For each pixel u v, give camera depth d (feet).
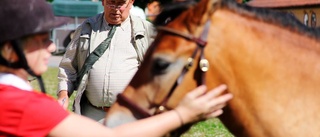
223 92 10.75
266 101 10.79
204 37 10.59
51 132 9.33
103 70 16.61
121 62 16.62
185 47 10.55
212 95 10.30
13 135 9.20
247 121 10.95
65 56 17.28
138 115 10.75
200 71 10.55
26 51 9.53
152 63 10.69
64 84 17.11
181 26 10.68
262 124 10.87
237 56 10.69
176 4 11.02
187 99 10.08
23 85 9.53
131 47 16.75
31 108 9.25
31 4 9.48
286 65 10.89
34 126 9.24
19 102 9.25
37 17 9.49
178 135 10.86
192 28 10.61
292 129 10.79
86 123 9.48
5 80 9.43
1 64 9.50
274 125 10.82
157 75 10.64
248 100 10.83
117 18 16.75
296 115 10.79
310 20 78.59
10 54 9.45
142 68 10.83
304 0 79.46
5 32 9.27
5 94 9.27
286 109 10.79
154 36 11.32
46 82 52.16
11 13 9.30
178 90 10.57
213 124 30.32
